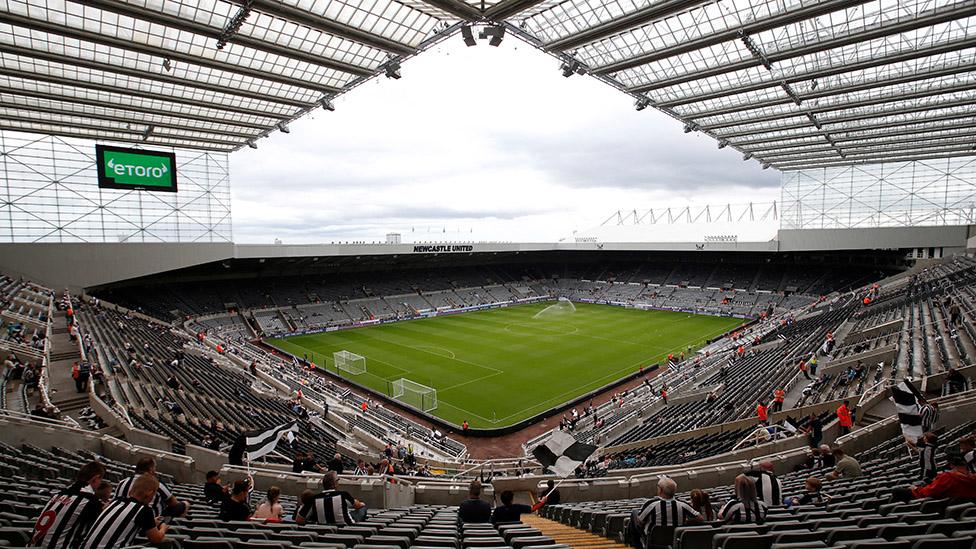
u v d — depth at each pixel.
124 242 42.66
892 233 49.84
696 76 28.64
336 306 58.75
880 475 8.75
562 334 50.22
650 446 19.81
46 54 24.50
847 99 32.47
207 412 19.62
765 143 43.94
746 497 5.87
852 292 49.44
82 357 22.47
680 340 47.12
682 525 5.59
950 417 12.12
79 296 40.59
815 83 30.61
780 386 22.16
